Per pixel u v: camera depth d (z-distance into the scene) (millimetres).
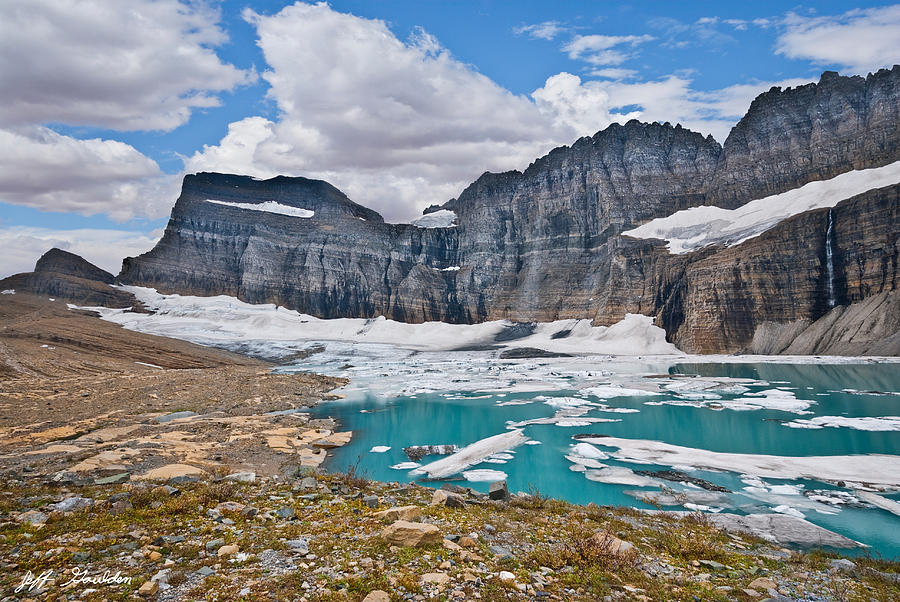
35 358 79062
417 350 184250
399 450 44750
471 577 11438
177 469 25219
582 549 13781
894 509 27953
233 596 9945
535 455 42281
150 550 12305
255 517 15688
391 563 12000
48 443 35438
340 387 90000
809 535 23078
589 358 150500
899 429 47844
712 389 79125
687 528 20188
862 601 12430
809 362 110250
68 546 12273
